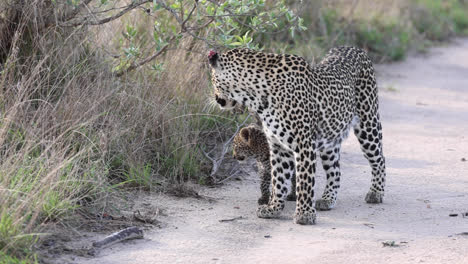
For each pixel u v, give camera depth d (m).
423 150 17.52
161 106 14.63
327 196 13.09
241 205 12.96
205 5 15.15
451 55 33.34
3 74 13.12
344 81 12.77
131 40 14.91
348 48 13.77
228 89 11.91
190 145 14.56
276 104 11.62
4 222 9.47
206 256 10.09
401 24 34.78
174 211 12.16
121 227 11.05
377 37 30.83
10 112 11.47
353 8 30.28
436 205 13.18
